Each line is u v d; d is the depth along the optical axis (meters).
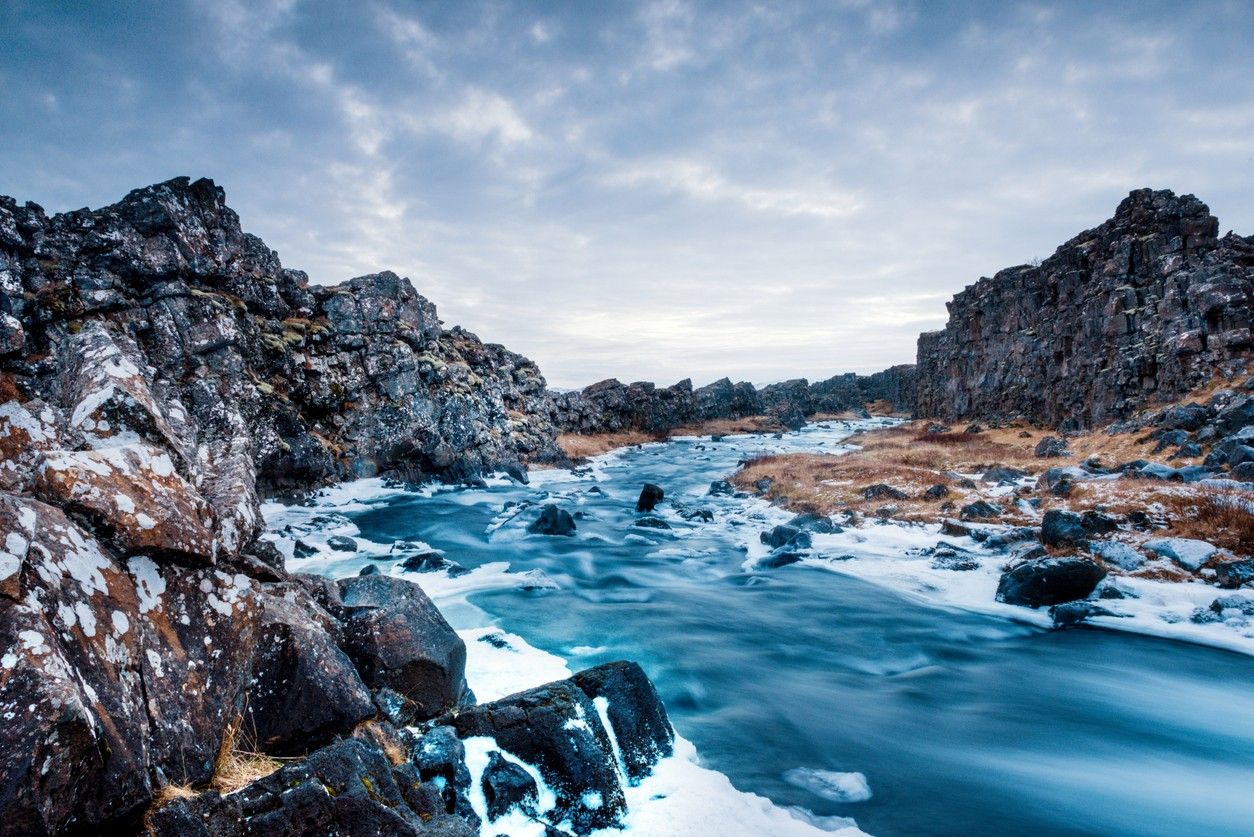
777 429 94.50
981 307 66.62
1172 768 9.07
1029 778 8.72
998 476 28.47
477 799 6.24
